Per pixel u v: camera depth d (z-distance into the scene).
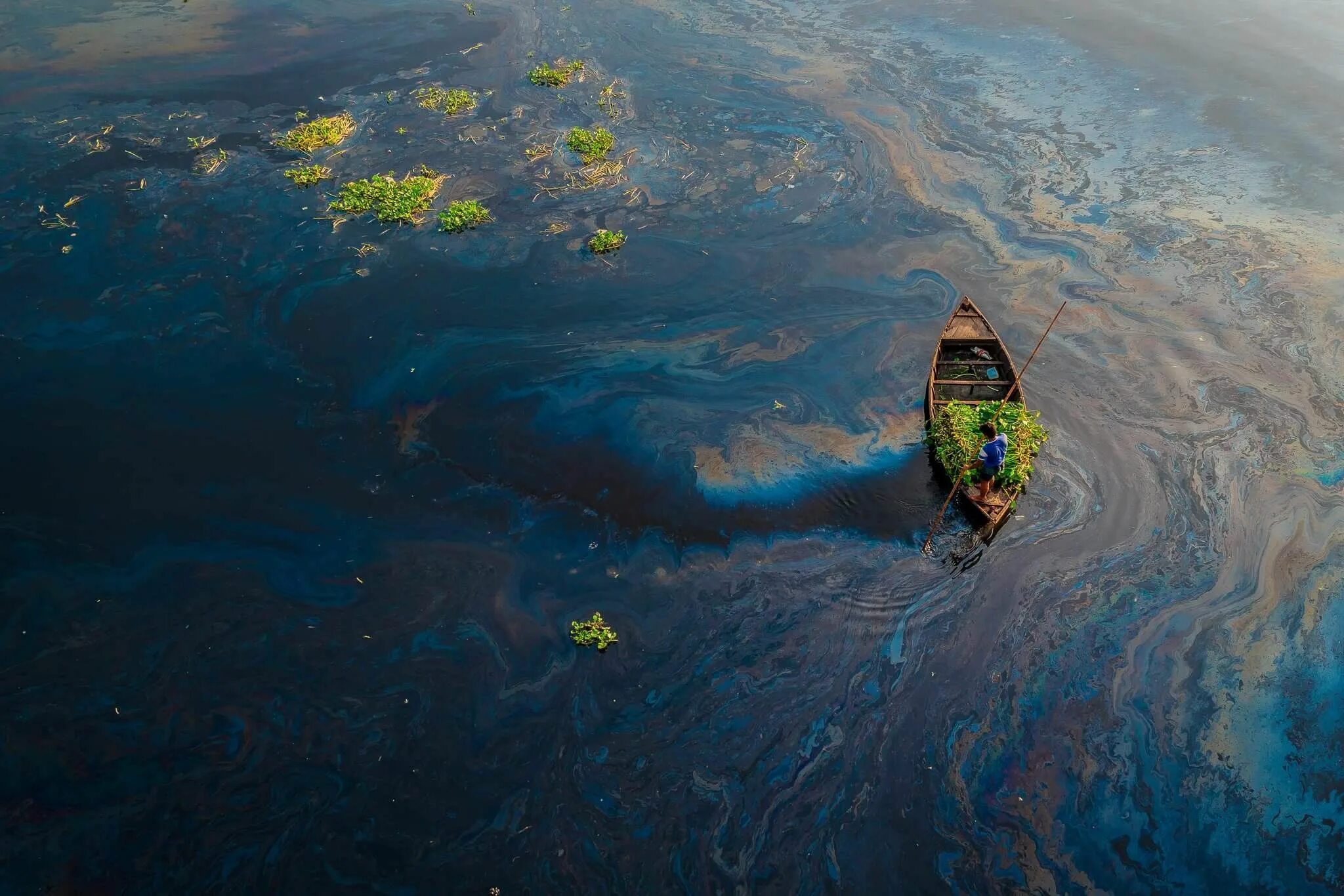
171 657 12.07
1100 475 14.05
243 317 17.61
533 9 30.25
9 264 18.91
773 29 28.58
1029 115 23.30
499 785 10.77
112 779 10.80
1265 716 11.17
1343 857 9.91
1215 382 15.55
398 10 30.62
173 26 29.73
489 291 18.17
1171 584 12.62
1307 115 22.41
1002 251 18.84
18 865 10.05
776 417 15.35
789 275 18.44
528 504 14.02
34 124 23.97
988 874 9.92
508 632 12.31
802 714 11.40
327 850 10.17
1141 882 9.82
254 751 11.07
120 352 16.84
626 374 16.25
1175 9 28.06
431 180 21.14
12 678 11.84
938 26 28.16
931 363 16.16
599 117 23.86
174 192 21.09
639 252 19.09
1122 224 19.38
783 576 12.91
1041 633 12.13
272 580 12.99
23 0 31.86
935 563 12.98
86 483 14.41
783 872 9.99
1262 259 18.11
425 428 15.30
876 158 21.88
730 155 22.17
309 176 21.30
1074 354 16.20
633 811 10.54
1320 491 13.71
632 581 12.92
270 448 14.97
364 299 17.97
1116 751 10.92
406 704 11.55
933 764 10.88
